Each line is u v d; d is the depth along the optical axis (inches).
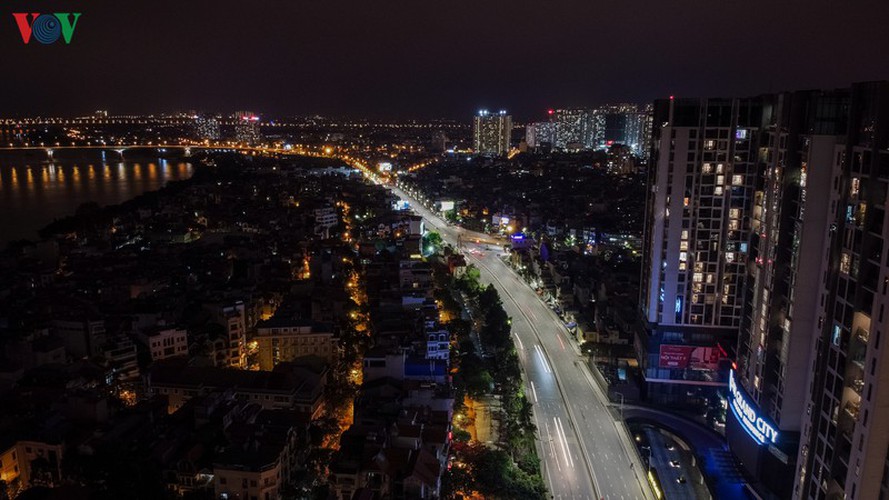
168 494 7283.5
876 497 5654.5
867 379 5605.3
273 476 7253.9
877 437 5546.3
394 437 7746.1
